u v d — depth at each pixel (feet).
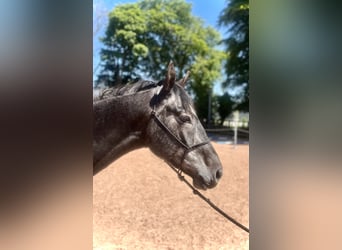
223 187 11.22
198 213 10.60
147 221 10.29
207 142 7.91
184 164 7.72
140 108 7.57
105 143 7.52
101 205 10.57
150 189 11.00
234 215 10.38
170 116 7.66
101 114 7.50
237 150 13.53
